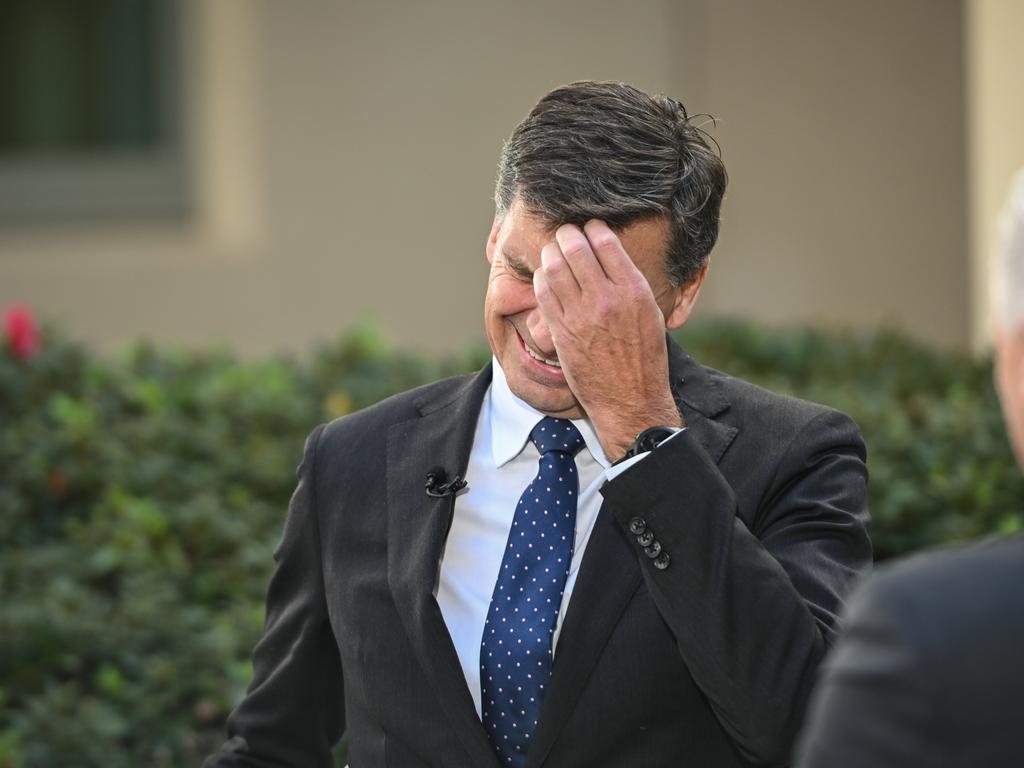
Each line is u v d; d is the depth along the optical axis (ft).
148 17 101.09
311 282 98.27
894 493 50.90
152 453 60.80
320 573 28.63
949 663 15.99
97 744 46.09
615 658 25.08
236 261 98.63
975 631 16.11
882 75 92.89
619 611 25.20
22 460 59.52
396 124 96.89
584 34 94.58
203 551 54.95
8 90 102.73
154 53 101.19
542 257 25.08
